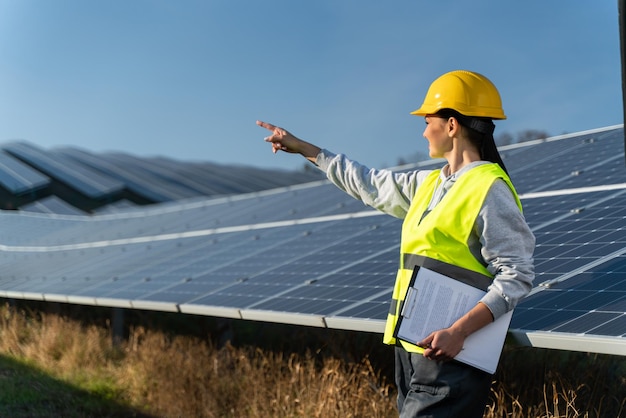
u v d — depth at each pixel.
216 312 7.37
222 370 8.38
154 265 11.10
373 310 5.74
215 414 7.56
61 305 12.41
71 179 38.09
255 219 13.66
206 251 11.06
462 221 3.50
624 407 6.00
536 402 6.15
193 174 46.34
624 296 4.48
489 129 3.65
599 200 6.86
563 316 4.52
